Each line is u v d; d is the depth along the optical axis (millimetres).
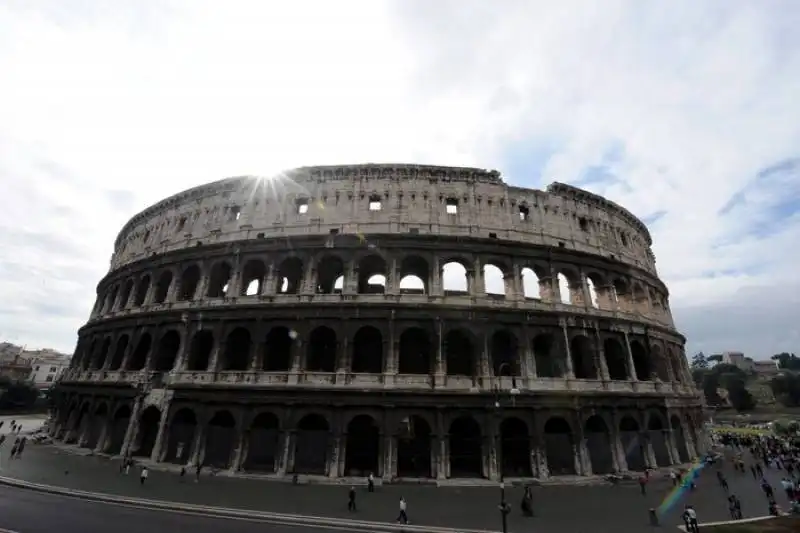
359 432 55500
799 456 77312
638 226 82000
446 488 47812
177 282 67312
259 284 70750
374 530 34281
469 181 65625
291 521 35531
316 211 64250
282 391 53531
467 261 60312
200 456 54531
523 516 38406
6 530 29625
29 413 152250
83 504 38312
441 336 55219
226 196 71062
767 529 35375
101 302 83688
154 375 61219
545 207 67562
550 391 54906
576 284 64688
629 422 63219
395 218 62469
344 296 57656
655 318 73438
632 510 40875
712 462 68375
